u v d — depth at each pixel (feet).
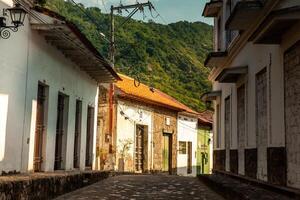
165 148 114.11
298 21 29.32
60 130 52.29
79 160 59.36
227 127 59.36
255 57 42.29
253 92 42.86
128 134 95.91
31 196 30.99
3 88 35.04
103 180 58.85
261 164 39.96
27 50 39.70
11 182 27.45
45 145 45.32
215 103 69.36
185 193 44.21
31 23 40.24
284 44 32.65
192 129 128.67
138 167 101.35
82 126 60.54
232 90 54.03
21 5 37.24
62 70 50.65
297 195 27.68
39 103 44.83
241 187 37.11
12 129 36.91
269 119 36.83
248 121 45.01
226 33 58.13
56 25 40.22
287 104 32.30
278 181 34.06
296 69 30.50
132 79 120.06
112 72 62.28
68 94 53.21
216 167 67.36
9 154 36.40
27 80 39.88
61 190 39.06
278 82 34.40
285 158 32.60
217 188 43.86
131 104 96.89
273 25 30.35
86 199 37.37
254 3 35.29
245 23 39.63
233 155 52.85
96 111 69.72
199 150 133.59
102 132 90.27
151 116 105.91
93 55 51.37
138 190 46.03
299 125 29.89
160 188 48.67
